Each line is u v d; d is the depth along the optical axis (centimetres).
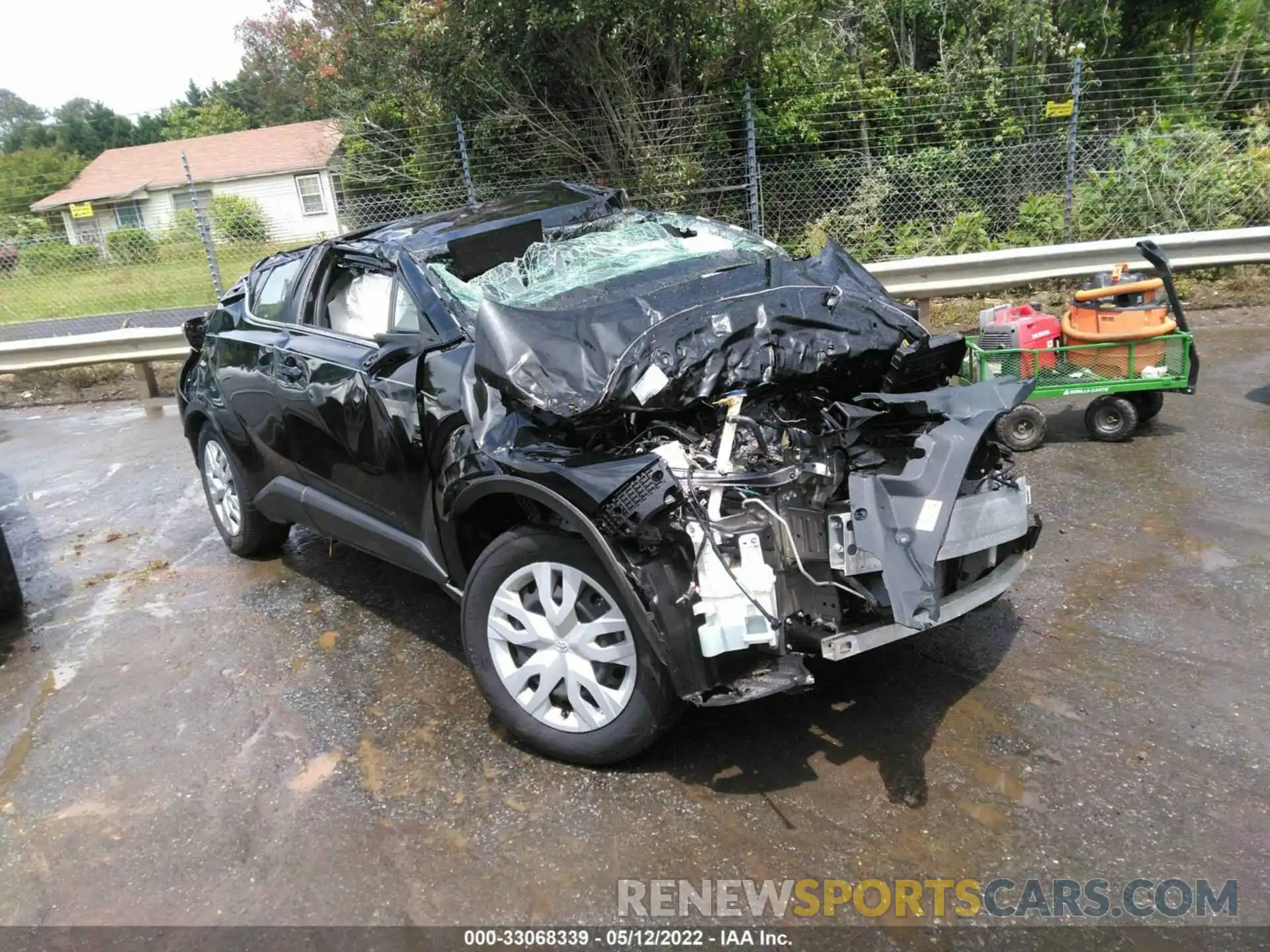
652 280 384
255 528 501
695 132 1050
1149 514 480
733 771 308
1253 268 952
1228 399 646
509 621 320
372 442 377
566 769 315
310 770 327
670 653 276
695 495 277
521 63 1051
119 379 1032
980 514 309
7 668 420
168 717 368
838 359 330
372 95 1178
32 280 1297
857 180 1108
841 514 283
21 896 278
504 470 307
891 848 270
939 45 1245
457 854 280
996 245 1045
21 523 611
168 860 288
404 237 416
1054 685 342
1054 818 277
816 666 366
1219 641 363
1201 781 288
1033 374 566
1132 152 1050
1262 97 1253
